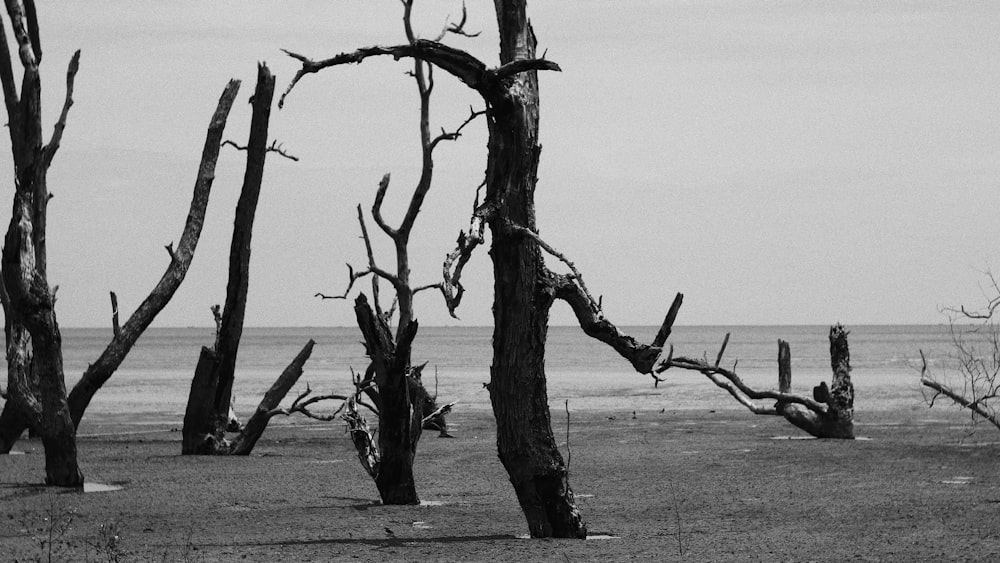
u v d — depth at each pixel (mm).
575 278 13297
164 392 53438
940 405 41188
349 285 27953
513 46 13648
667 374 78688
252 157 24766
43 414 19625
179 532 15398
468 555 13297
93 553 13625
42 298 19172
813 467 23188
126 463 23906
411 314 29062
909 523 15914
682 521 16359
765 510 17438
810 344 176750
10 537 14898
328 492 19766
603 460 24906
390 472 18219
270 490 19953
